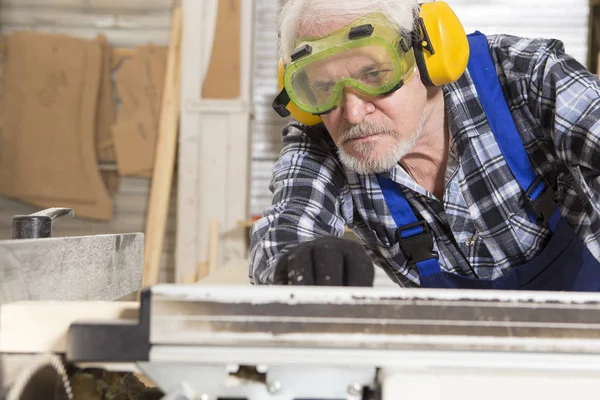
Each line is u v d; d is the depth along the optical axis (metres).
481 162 1.16
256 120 3.96
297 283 0.67
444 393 0.54
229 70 3.78
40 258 0.72
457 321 0.57
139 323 0.57
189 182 3.76
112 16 3.94
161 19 3.93
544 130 1.14
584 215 1.22
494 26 3.83
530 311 0.57
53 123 3.82
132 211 3.92
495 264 1.23
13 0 3.97
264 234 1.01
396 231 1.22
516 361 0.56
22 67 3.84
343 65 0.97
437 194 1.24
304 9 0.98
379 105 1.00
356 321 0.57
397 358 0.56
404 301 0.57
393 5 0.96
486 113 1.15
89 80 3.83
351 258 0.68
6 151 3.83
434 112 1.15
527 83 1.12
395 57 0.95
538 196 1.17
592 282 1.30
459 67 1.02
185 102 3.77
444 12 1.01
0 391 0.57
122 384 0.73
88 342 0.57
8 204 3.89
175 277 3.83
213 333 0.57
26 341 0.61
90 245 0.90
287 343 0.57
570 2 3.78
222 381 0.58
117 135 3.84
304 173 1.16
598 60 3.39
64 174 3.83
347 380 0.58
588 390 0.54
